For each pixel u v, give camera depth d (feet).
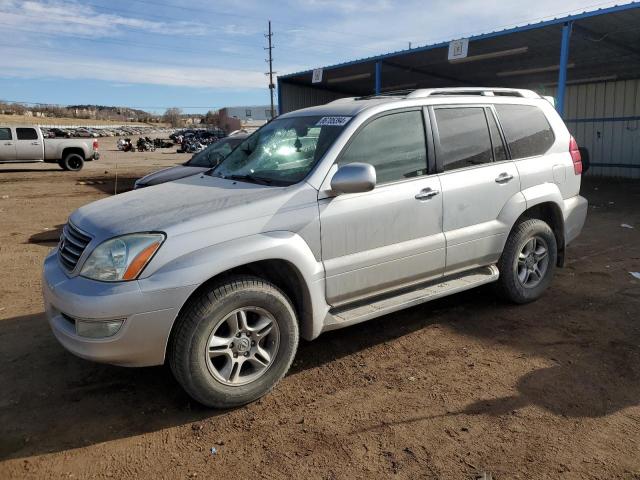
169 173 26.45
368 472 8.85
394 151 13.05
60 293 10.12
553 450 9.30
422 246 13.25
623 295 17.22
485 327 14.76
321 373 12.33
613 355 12.88
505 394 11.18
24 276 20.52
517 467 8.89
